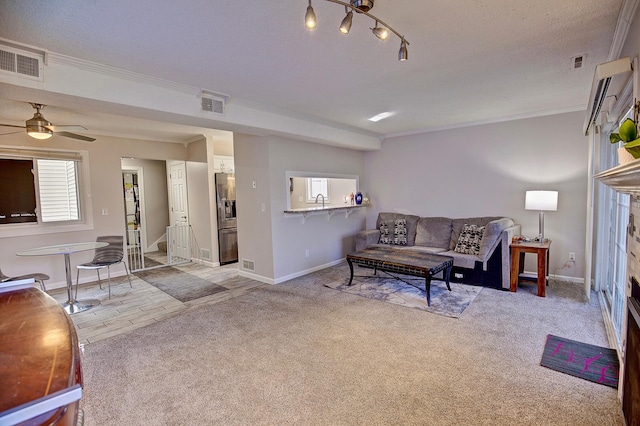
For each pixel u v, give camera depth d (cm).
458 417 187
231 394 213
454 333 292
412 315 334
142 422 189
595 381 217
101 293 439
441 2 181
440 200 542
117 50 231
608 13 196
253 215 485
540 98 375
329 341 283
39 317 112
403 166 584
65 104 274
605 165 361
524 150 457
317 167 529
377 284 447
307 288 437
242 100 360
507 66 277
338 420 187
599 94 232
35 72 231
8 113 383
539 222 429
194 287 459
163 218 777
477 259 420
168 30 205
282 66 267
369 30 210
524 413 189
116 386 224
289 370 239
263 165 462
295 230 496
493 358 249
